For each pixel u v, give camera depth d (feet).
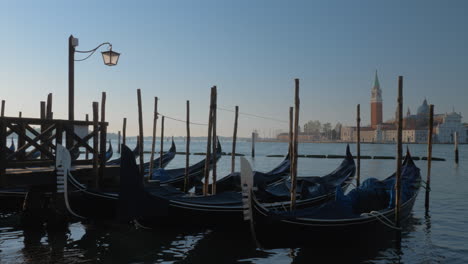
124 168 30.96
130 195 31.07
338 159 169.58
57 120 34.50
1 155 29.27
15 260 26.48
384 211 32.99
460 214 43.80
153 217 33.35
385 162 145.59
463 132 535.19
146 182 43.24
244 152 269.23
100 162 37.40
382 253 29.60
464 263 27.48
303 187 39.88
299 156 187.93
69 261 26.61
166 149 315.78
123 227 35.86
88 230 34.68
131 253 28.81
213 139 48.62
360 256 28.86
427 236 34.40
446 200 53.26
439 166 122.62
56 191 33.83
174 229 34.35
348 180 50.42
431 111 46.39
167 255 28.60
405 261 27.84
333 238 29.76
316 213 29.50
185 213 33.71
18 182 30.22
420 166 123.44
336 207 30.42
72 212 33.65
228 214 34.32
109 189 35.76
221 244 31.60
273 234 28.02
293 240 28.76
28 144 32.14
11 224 36.24
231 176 49.52
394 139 565.12
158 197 32.48
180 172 60.39
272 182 51.19
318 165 134.10
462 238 33.76
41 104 50.75
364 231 31.19
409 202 37.35
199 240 32.55
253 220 27.25
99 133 38.06
